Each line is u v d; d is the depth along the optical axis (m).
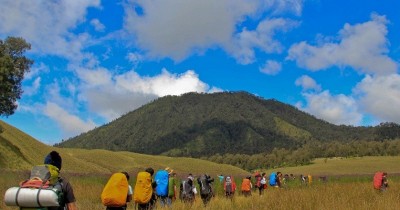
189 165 120.94
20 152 69.69
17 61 65.06
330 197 14.75
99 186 24.98
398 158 169.12
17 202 5.64
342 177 58.94
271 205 14.34
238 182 34.66
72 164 79.69
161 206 15.01
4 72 61.06
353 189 20.61
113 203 10.40
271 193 21.83
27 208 5.67
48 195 5.56
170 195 16.09
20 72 65.00
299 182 41.91
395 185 24.81
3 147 65.44
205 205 17.47
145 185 13.19
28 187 5.70
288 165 189.38
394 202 13.15
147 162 116.88
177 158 132.88
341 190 20.23
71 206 6.04
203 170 116.75
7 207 13.75
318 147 199.75
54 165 6.22
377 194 17.83
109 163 105.19
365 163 158.25
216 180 27.52
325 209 12.51
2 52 63.41
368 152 187.88
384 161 162.50
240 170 127.06
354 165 154.38
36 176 5.88
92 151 117.19
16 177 25.42
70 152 107.69
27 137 84.31
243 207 16.77
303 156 186.75
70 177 31.56
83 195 21.59
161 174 16.08
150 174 13.40
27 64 66.12
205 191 18.59
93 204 17.27
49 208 5.67
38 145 83.44
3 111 63.41
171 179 16.22
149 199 13.27
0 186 19.80
